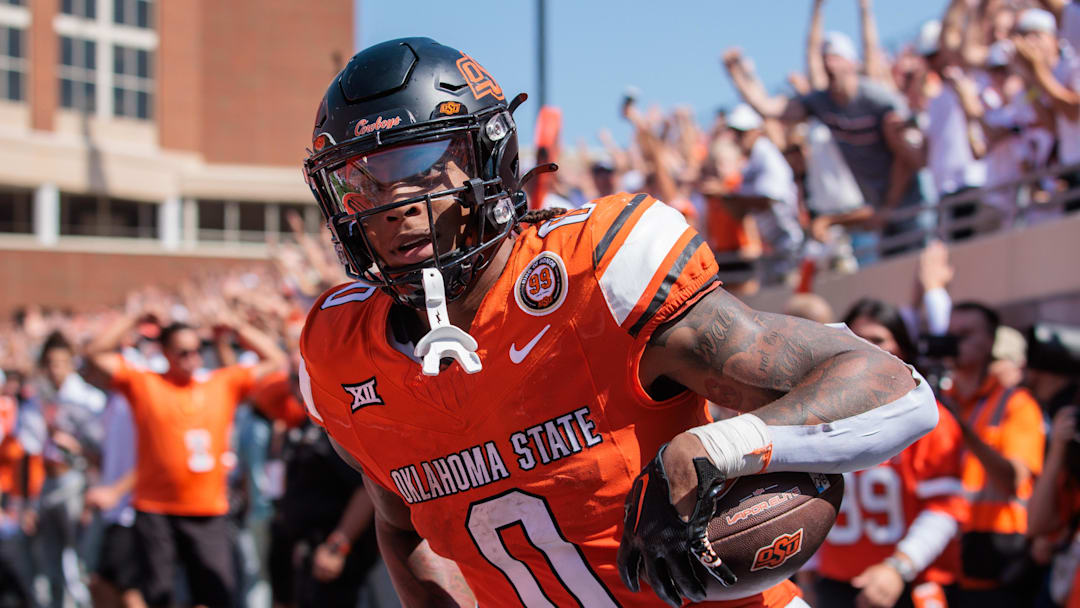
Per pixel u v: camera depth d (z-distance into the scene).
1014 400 3.60
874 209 6.46
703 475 1.39
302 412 5.11
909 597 3.28
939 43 6.20
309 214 29.31
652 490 1.41
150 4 28.77
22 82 27.22
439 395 1.63
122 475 6.13
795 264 7.34
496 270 1.62
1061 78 5.59
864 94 6.27
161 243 28.09
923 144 6.23
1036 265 5.48
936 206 5.91
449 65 1.61
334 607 4.43
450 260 1.57
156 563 5.68
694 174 7.94
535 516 1.64
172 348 5.79
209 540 5.78
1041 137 5.79
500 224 1.59
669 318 1.52
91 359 5.70
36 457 8.18
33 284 25.42
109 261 26.05
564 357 1.56
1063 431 3.25
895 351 3.25
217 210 28.89
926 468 3.18
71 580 8.03
